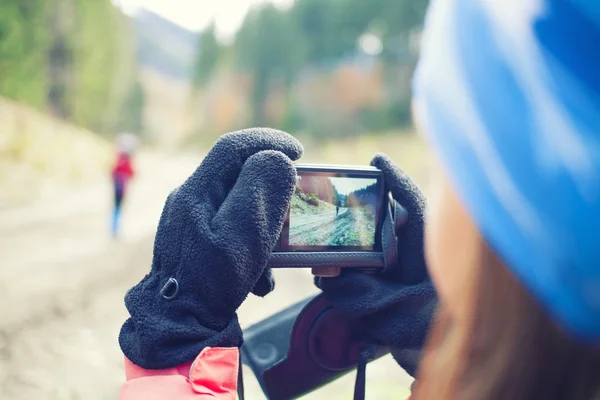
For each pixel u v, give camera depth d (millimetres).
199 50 82562
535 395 395
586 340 355
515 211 355
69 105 36312
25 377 3467
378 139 37125
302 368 941
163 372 740
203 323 749
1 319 4684
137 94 70562
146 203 17969
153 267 809
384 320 861
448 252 429
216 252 740
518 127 354
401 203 908
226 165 810
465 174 381
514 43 361
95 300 5461
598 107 333
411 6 43781
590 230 330
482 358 411
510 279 392
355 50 52781
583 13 338
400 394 2219
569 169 335
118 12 47125
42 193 18594
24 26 28828
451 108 389
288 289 4355
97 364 3787
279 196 781
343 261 893
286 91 57438
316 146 44406
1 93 27641
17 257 8117
